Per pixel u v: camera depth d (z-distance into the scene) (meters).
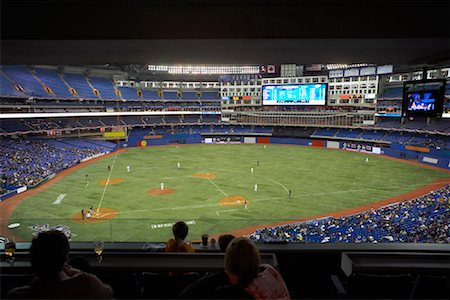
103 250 7.02
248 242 3.39
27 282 4.77
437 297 4.61
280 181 48.34
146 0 5.20
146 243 7.54
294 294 6.86
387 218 29.06
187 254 5.87
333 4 5.30
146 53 6.98
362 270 5.49
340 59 8.11
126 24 5.42
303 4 5.33
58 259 3.46
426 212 30.02
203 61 8.41
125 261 5.79
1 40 5.36
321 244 7.04
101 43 5.71
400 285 4.74
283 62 8.76
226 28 5.44
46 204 37.50
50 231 3.67
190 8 5.39
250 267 3.24
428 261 5.76
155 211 35.50
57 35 5.37
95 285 3.57
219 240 5.65
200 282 3.72
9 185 42.47
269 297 3.38
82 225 13.20
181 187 45.06
